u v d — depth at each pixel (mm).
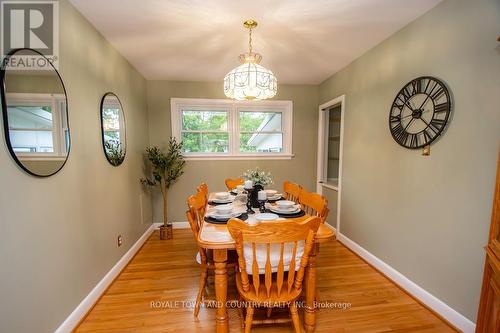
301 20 1963
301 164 4016
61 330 1562
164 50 2529
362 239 2713
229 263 1758
